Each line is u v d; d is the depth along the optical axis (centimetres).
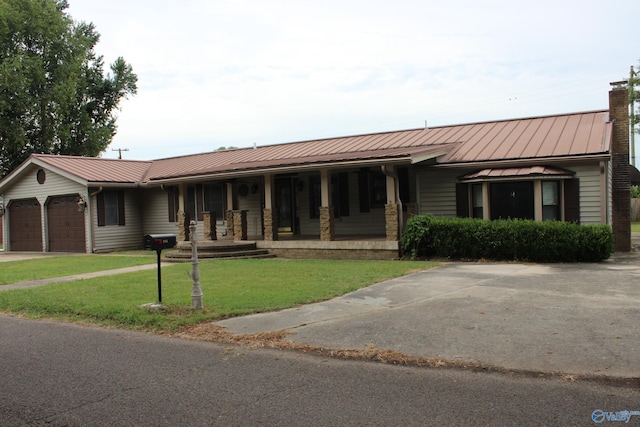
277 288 988
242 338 667
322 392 479
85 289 1057
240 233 1798
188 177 1850
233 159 2253
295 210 2009
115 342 679
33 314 866
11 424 430
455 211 1653
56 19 3406
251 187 2092
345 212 1897
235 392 487
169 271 1321
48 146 3484
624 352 550
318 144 2189
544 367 521
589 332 625
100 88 3962
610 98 1695
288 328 702
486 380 496
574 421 402
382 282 1036
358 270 1220
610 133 1550
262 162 1912
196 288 818
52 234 2325
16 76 3106
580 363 525
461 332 650
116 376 544
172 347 646
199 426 416
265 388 494
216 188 2155
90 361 599
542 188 1505
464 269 1193
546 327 655
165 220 2314
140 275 1259
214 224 1864
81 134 3756
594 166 1459
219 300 877
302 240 1695
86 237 2169
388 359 568
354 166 1516
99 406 464
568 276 1048
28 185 2389
